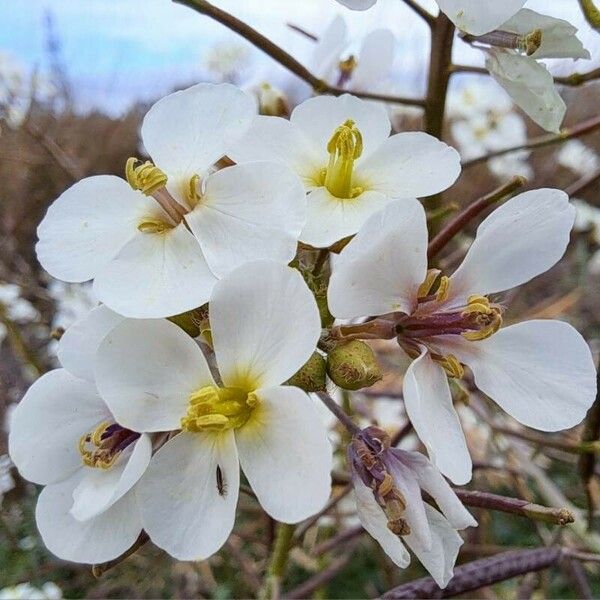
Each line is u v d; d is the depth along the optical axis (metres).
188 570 0.14
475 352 0.05
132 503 0.05
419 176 0.05
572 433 0.10
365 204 0.05
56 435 0.05
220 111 0.05
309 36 0.08
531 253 0.05
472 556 0.11
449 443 0.05
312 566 0.12
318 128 0.05
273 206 0.05
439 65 0.07
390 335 0.05
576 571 0.09
